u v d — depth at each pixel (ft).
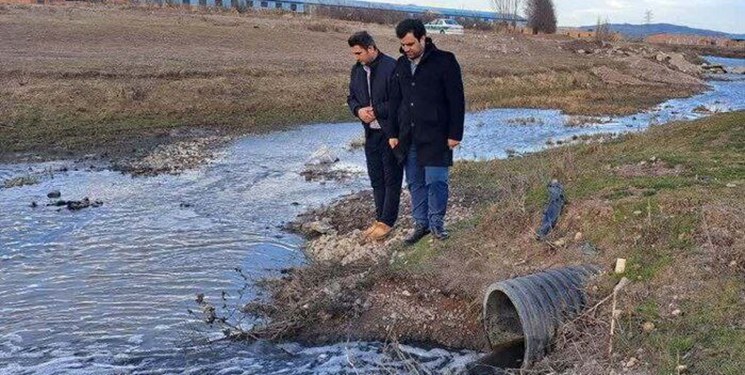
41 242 30.19
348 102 25.52
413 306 21.22
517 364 18.04
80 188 40.40
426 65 22.06
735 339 15.31
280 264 27.17
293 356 19.42
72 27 99.71
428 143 22.72
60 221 33.42
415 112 22.49
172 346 20.24
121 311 22.77
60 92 65.26
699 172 25.81
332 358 19.17
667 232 19.98
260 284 24.75
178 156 50.65
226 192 39.78
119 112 65.36
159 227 32.50
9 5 120.88
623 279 18.19
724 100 103.55
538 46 166.91
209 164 48.11
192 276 25.89
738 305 16.47
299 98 80.07
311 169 46.39
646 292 17.84
